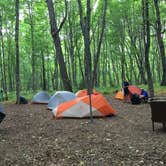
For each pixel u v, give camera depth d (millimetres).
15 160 7477
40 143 8977
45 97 20812
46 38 38531
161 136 9062
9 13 28922
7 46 38781
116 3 33062
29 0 33000
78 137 9469
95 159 7191
